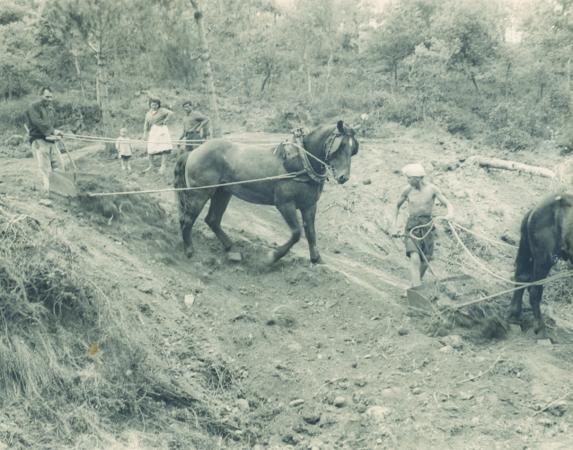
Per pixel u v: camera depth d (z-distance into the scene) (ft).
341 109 80.23
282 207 33.17
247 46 95.45
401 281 36.29
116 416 21.72
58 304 23.32
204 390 24.23
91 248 29.53
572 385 25.04
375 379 25.79
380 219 45.47
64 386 21.56
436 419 23.03
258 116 78.64
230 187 33.40
